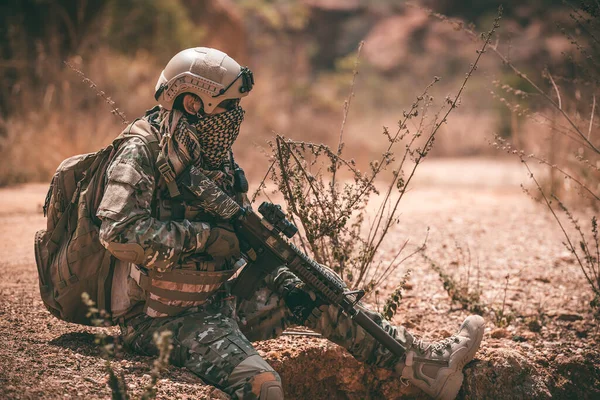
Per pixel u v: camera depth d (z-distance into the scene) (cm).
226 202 448
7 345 474
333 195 587
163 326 451
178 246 430
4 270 714
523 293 717
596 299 633
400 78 4716
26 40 1722
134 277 453
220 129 454
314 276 468
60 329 534
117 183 426
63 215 472
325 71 5934
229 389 428
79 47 1748
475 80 3688
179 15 2352
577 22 668
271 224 460
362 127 2948
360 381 552
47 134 1432
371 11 6066
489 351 545
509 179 1875
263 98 2372
